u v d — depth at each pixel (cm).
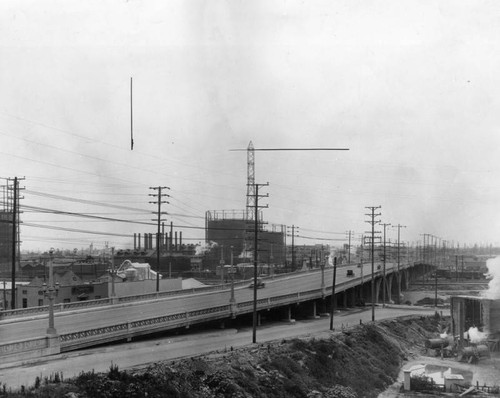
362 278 10500
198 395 3309
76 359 3503
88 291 7719
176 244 14512
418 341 7669
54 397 2603
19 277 9669
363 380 5216
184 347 4281
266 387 3881
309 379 4478
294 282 9612
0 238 10475
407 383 5344
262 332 5769
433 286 16338
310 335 5762
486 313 6875
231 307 5750
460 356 6681
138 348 4116
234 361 4019
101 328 4019
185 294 7219
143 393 2972
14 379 2842
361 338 6391
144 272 8538
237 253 14825
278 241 16325
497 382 5544
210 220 15425
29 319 4694
